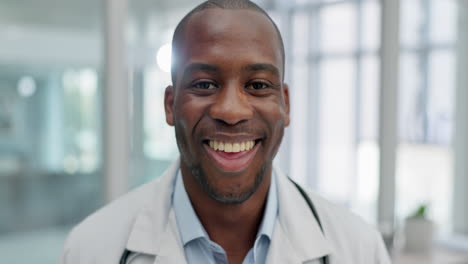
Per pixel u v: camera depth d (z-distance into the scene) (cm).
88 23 230
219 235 65
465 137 257
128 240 67
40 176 228
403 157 381
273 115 59
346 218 74
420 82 400
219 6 59
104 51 156
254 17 58
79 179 232
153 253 66
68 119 229
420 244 198
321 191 486
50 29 224
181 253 66
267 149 60
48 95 226
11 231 222
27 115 222
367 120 494
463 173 256
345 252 71
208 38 57
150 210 70
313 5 509
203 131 57
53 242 228
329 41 511
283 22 506
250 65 57
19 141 222
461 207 253
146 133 240
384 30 200
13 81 220
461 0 258
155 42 245
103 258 67
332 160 509
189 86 58
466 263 191
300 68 515
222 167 58
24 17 220
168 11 249
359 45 497
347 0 500
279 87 60
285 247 68
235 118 55
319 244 69
